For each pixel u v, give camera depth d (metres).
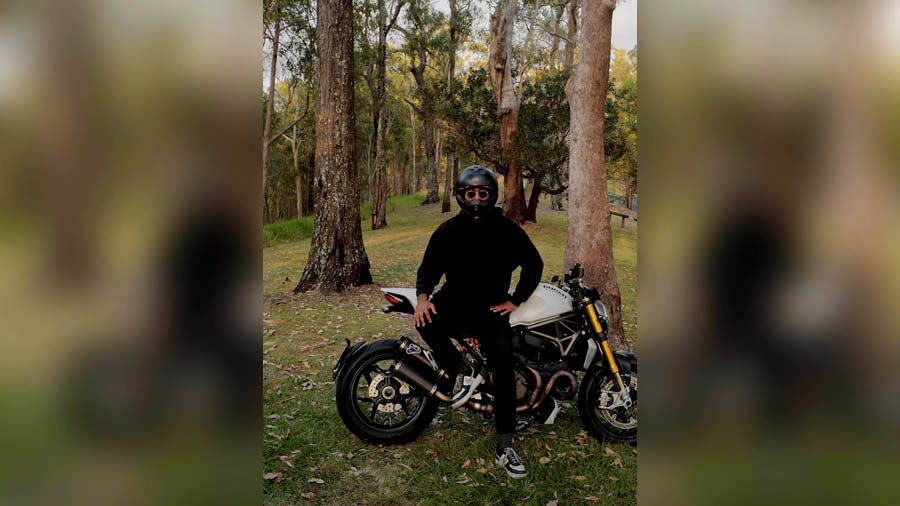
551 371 2.98
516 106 16.09
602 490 2.59
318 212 7.57
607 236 4.81
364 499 2.47
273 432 3.03
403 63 31.77
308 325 5.64
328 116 7.47
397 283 8.45
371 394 2.98
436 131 34.59
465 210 2.74
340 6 7.53
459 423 3.27
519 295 2.85
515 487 2.61
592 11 4.70
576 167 4.84
